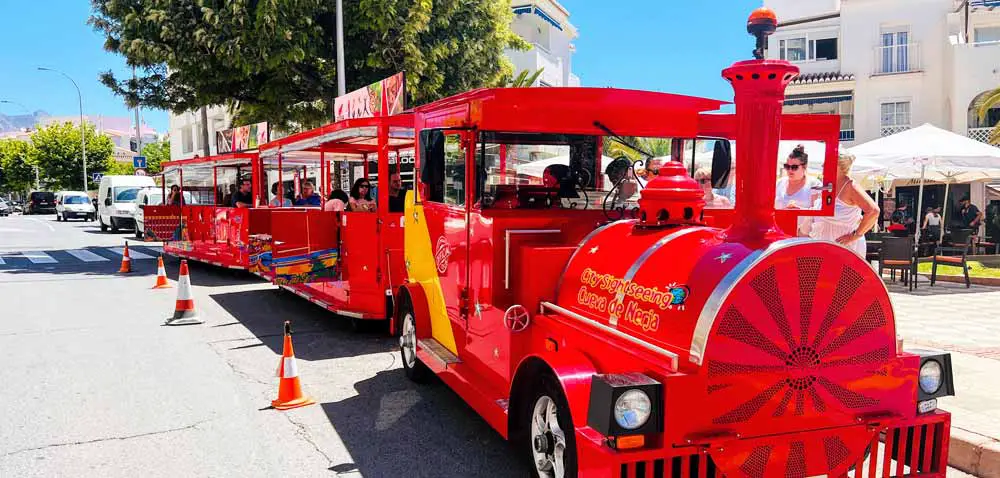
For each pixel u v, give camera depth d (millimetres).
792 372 2879
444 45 16609
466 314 4777
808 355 2900
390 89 9484
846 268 2945
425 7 15430
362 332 8086
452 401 5516
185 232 15602
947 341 6875
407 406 5383
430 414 5195
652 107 4410
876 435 3066
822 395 2939
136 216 24328
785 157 4730
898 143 11664
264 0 13883
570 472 3164
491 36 18094
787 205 4789
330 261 8336
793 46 25109
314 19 15641
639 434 2662
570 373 3166
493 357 4305
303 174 13367
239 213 12125
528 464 3826
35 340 7660
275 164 12406
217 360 6781
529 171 4496
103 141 55938
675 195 3504
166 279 12258
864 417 3027
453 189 5004
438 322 5484
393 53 15812
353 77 17078
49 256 17625
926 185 21719
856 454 3033
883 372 3045
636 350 2998
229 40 14047
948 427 3160
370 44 16281
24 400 5500
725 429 2789
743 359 2791
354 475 4094
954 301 9742
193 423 4984
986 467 3984
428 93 17203
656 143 4555
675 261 3104
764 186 3004
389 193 8070
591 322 3328
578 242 4195
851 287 2961
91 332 8102
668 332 2926
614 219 4434
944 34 22547
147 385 5930
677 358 2736
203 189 16234
